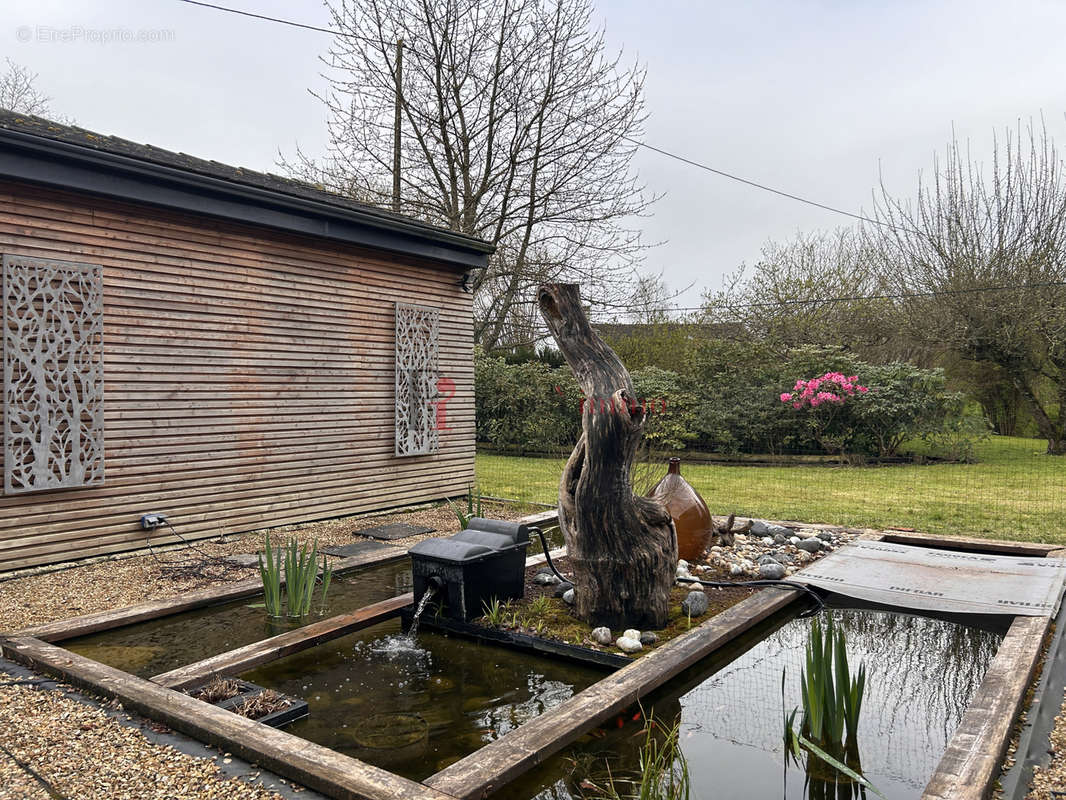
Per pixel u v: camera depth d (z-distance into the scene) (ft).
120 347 19.26
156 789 7.63
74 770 8.03
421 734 9.59
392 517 26.05
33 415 17.40
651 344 62.95
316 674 11.82
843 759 9.13
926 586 16.10
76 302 18.34
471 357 31.63
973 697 9.84
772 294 64.49
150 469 20.01
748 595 15.87
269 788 7.70
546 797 8.08
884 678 11.99
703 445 50.93
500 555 14.73
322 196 25.49
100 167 18.08
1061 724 9.46
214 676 11.16
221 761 8.32
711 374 51.93
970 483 36.45
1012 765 8.31
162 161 19.19
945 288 50.29
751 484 36.73
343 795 7.41
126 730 9.16
